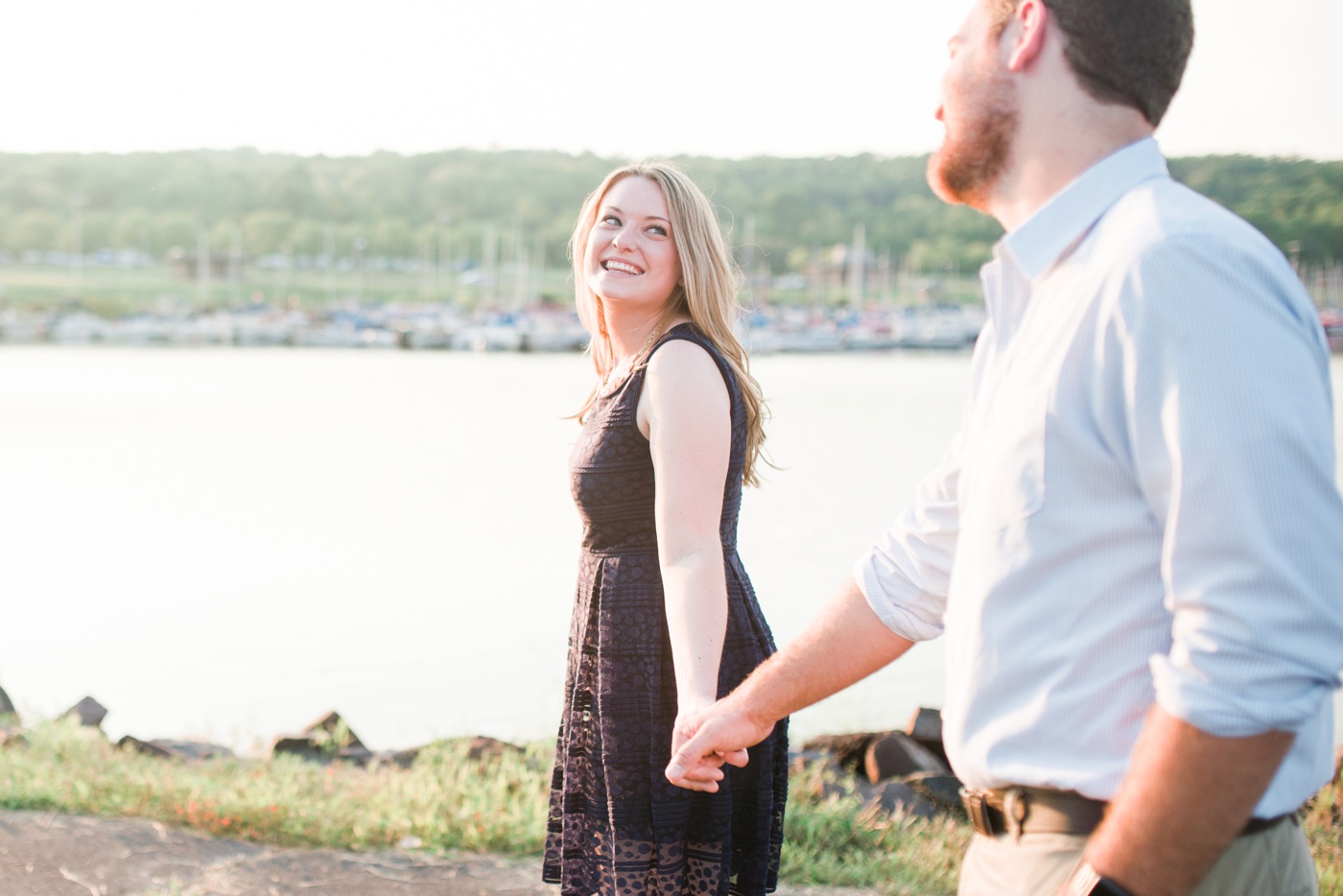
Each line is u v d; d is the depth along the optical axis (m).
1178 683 1.31
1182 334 1.34
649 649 2.48
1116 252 1.44
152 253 159.38
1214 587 1.30
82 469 22.59
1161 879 1.33
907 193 172.25
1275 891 1.47
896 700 7.23
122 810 3.97
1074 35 1.55
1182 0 1.55
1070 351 1.46
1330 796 4.08
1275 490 1.28
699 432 2.43
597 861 2.53
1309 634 1.28
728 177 173.00
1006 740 1.52
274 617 10.48
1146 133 1.58
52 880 3.41
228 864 3.59
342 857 3.68
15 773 4.19
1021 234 1.57
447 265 162.62
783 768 2.63
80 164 178.00
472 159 193.38
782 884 3.54
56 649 9.09
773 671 2.03
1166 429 1.35
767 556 13.84
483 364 74.75
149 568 12.91
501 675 8.41
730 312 2.69
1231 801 1.29
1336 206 116.69
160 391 46.53
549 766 4.55
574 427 33.62
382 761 4.79
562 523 16.59
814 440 30.27
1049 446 1.48
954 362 84.00
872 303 136.12
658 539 2.45
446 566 13.18
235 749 5.48
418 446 28.03
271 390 47.94
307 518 16.80
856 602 1.96
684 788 2.33
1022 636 1.51
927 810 4.16
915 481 21.83
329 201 178.12
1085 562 1.46
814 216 163.88
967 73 1.65
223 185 178.88
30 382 51.59
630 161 2.74
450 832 3.85
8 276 138.50
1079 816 1.48
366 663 8.64
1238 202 119.62
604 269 2.66
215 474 22.20
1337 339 81.44
